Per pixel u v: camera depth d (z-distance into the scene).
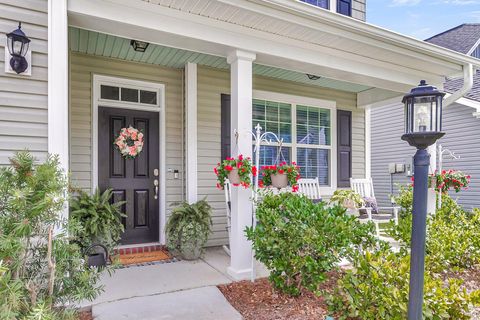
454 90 8.12
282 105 5.55
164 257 4.11
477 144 7.63
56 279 1.93
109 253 3.52
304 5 3.18
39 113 2.53
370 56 4.18
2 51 2.44
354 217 2.89
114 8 2.82
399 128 9.67
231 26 3.32
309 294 2.93
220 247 4.73
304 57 3.76
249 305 2.72
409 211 4.71
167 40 3.21
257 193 3.38
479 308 2.67
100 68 4.23
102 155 4.24
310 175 5.81
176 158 4.68
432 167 5.11
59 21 2.59
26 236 1.79
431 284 2.21
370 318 2.21
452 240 3.57
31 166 1.97
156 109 4.57
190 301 2.76
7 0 2.45
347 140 6.25
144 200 4.50
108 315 2.49
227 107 4.93
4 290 1.51
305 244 2.69
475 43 9.91
